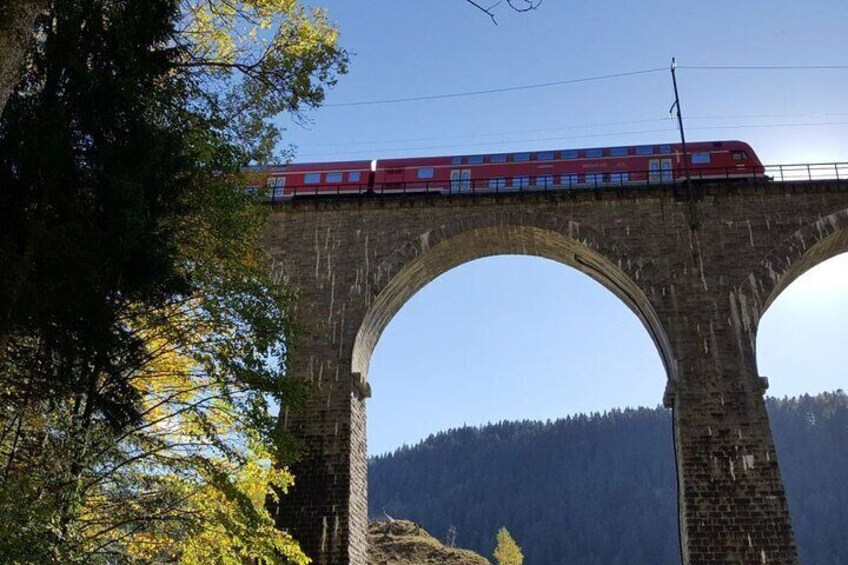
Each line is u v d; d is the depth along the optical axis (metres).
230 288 17.28
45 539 13.05
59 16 13.55
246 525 17.31
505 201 32.69
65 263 12.86
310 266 32.47
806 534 166.50
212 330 17.59
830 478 185.25
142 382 18.08
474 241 33.38
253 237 19.20
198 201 16.75
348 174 37.91
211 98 16.81
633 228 31.67
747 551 26.30
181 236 16.83
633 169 36.12
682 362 29.20
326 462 29.02
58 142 12.83
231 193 17.28
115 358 15.52
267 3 17.23
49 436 14.55
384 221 33.00
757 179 33.78
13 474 13.76
